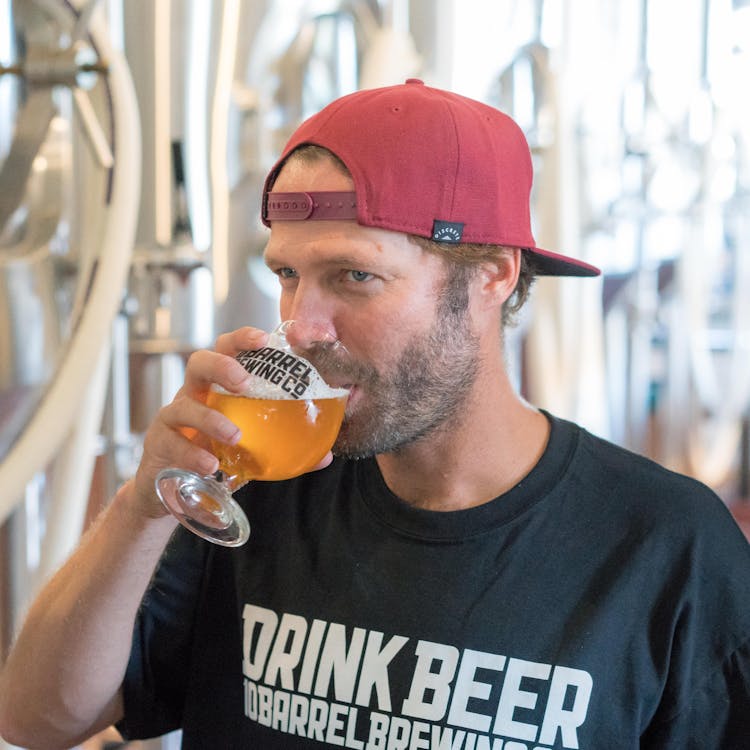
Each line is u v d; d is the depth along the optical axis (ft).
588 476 3.48
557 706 3.22
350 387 3.25
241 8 6.17
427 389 3.29
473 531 3.40
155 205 5.60
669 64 9.63
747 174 10.66
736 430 12.03
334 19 6.81
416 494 3.56
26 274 5.46
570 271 3.94
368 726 3.33
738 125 10.48
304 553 3.63
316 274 3.21
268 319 6.79
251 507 3.84
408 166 3.16
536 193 8.40
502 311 3.78
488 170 3.34
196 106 5.67
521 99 8.26
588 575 3.36
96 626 3.43
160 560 3.84
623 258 11.23
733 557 3.44
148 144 5.59
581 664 3.24
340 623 3.45
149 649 3.82
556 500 3.43
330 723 3.38
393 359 3.23
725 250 12.42
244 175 6.43
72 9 5.01
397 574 3.43
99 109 5.44
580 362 8.36
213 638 3.82
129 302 5.72
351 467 3.74
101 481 9.07
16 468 4.99
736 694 3.35
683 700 3.34
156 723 3.92
